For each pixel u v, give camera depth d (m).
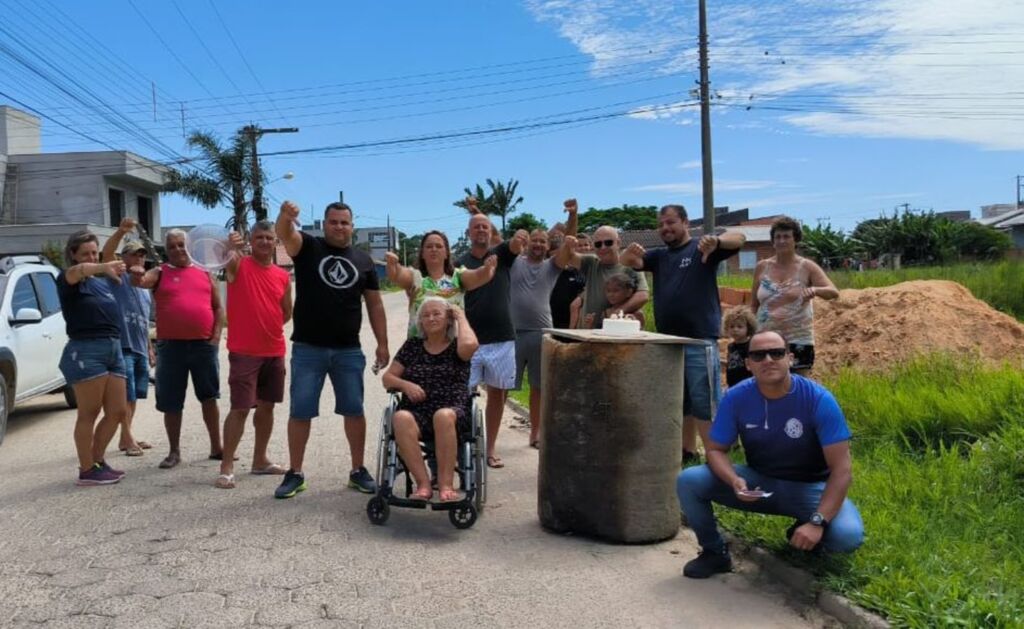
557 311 8.08
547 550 4.80
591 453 4.89
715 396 6.05
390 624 3.79
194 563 4.56
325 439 7.94
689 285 6.12
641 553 4.77
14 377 8.16
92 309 6.10
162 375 6.71
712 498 4.38
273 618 3.85
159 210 37.34
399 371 5.43
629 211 69.94
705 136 23.34
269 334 6.18
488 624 3.80
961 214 76.88
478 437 5.44
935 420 6.23
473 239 6.74
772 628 3.77
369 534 5.07
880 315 9.73
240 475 6.51
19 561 4.59
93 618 3.85
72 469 6.80
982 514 4.71
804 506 4.31
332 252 5.82
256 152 31.70
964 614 3.49
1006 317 9.59
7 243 28.56
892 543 4.29
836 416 4.15
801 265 6.30
